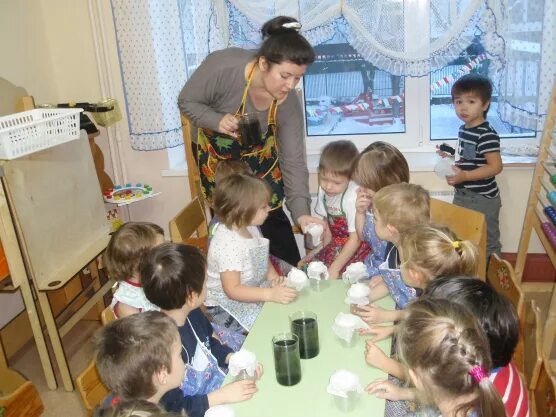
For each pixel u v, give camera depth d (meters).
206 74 2.35
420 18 2.88
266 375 1.46
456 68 3.15
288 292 1.84
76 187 2.64
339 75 3.28
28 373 2.76
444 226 1.71
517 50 2.79
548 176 2.99
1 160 2.21
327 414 1.30
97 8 3.19
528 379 1.49
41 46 3.23
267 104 2.39
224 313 2.08
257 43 3.00
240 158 2.51
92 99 3.40
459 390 1.11
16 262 2.34
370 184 2.15
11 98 2.98
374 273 2.10
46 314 2.44
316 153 3.42
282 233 2.68
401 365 1.45
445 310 1.20
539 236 2.88
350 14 2.90
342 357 1.51
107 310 1.63
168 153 3.46
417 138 3.33
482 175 2.81
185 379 1.61
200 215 2.60
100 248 2.70
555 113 2.76
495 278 1.79
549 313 2.43
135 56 3.04
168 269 1.56
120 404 1.05
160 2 2.97
